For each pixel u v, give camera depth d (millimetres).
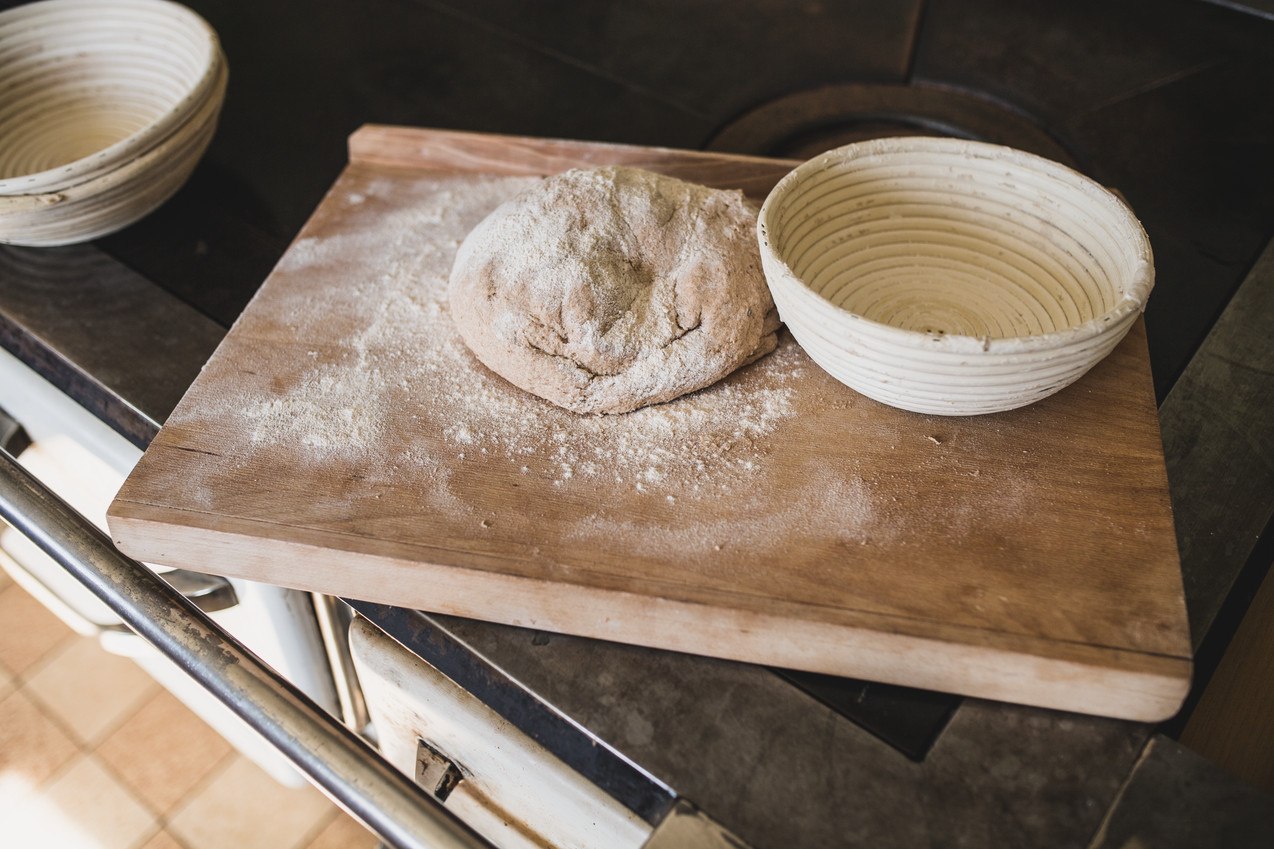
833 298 657
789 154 896
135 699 1279
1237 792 483
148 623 601
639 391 624
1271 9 1033
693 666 547
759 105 951
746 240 684
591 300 627
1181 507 609
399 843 524
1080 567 544
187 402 645
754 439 616
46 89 862
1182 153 883
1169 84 959
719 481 591
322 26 1069
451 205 799
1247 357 690
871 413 630
